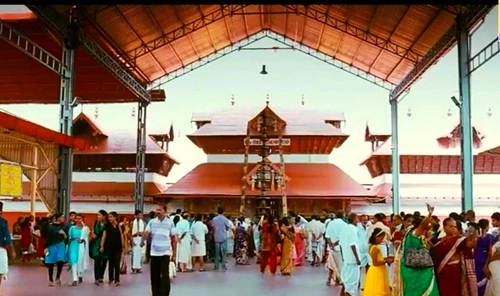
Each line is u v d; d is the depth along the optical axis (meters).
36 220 23.31
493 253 9.18
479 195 41.00
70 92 21.61
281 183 39.12
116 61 28.92
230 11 30.36
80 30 22.52
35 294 12.75
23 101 37.50
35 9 19.55
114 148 43.12
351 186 40.84
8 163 20.31
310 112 44.22
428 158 41.78
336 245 14.81
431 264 8.40
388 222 16.05
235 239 23.97
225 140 42.62
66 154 21.25
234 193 39.62
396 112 34.28
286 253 18.27
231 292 13.64
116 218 15.01
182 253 19.45
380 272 9.47
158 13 27.02
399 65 31.83
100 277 14.80
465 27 20.98
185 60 35.66
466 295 8.55
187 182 41.19
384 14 25.77
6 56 28.75
